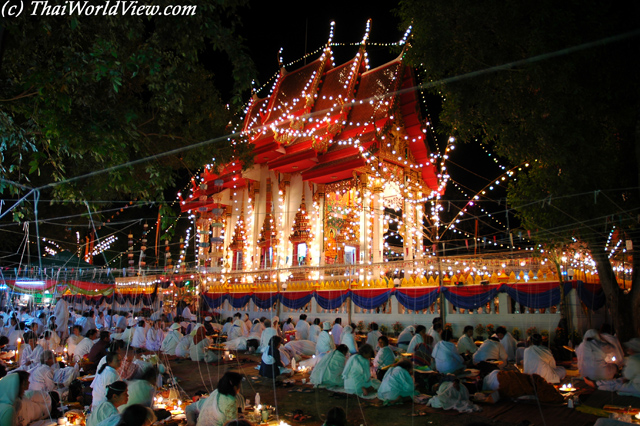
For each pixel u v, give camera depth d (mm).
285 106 27781
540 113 10062
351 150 22531
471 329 13945
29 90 9602
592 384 10047
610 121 10539
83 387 9391
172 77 10633
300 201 25141
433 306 17484
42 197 22281
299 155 24156
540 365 10328
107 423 5391
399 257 25344
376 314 18812
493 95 10773
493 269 16359
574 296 14320
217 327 20891
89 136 9961
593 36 9383
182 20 9406
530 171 12641
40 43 9578
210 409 6449
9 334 15891
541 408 8555
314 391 10492
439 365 11227
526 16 10148
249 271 22984
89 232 26656
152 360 11500
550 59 9414
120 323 22312
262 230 26203
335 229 24500
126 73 13688
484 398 9055
